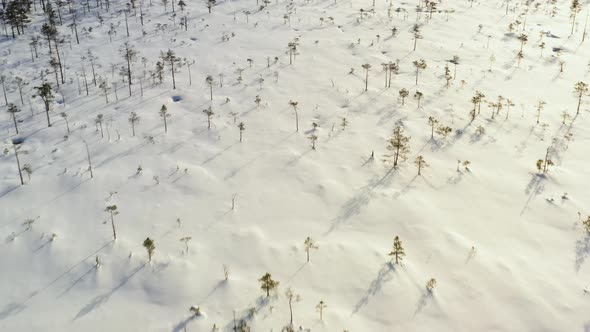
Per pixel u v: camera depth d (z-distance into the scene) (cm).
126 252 2711
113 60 5628
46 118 4350
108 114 4400
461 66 5244
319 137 3938
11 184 3388
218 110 4431
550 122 4078
